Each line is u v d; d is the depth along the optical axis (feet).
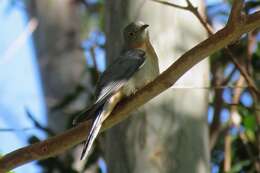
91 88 53.26
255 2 48.73
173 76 31.81
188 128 38.86
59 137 33.12
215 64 52.75
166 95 38.78
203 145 39.50
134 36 39.17
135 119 38.65
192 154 38.78
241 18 29.99
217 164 51.16
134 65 37.27
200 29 39.93
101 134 47.83
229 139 48.98
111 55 40.63
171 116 38.68
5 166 33.24
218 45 30.53
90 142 32.53
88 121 33.35
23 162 33.27
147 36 39.14
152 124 38.52
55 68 60.75
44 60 61.16
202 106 39.91
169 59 38.99
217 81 51.98
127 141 38.68
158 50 39.09
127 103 33.83
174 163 38.37
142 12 39.58
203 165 39.14
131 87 36.22
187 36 39.37
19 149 33.24
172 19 39.32
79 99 56.08
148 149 38.42
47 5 62.23
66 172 49.32
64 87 60.23
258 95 42.91
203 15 41.11
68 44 61.46
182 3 39.70
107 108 33.86
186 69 31.45
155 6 39.40
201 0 41.39
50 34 61.67
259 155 48.26
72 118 51.39
